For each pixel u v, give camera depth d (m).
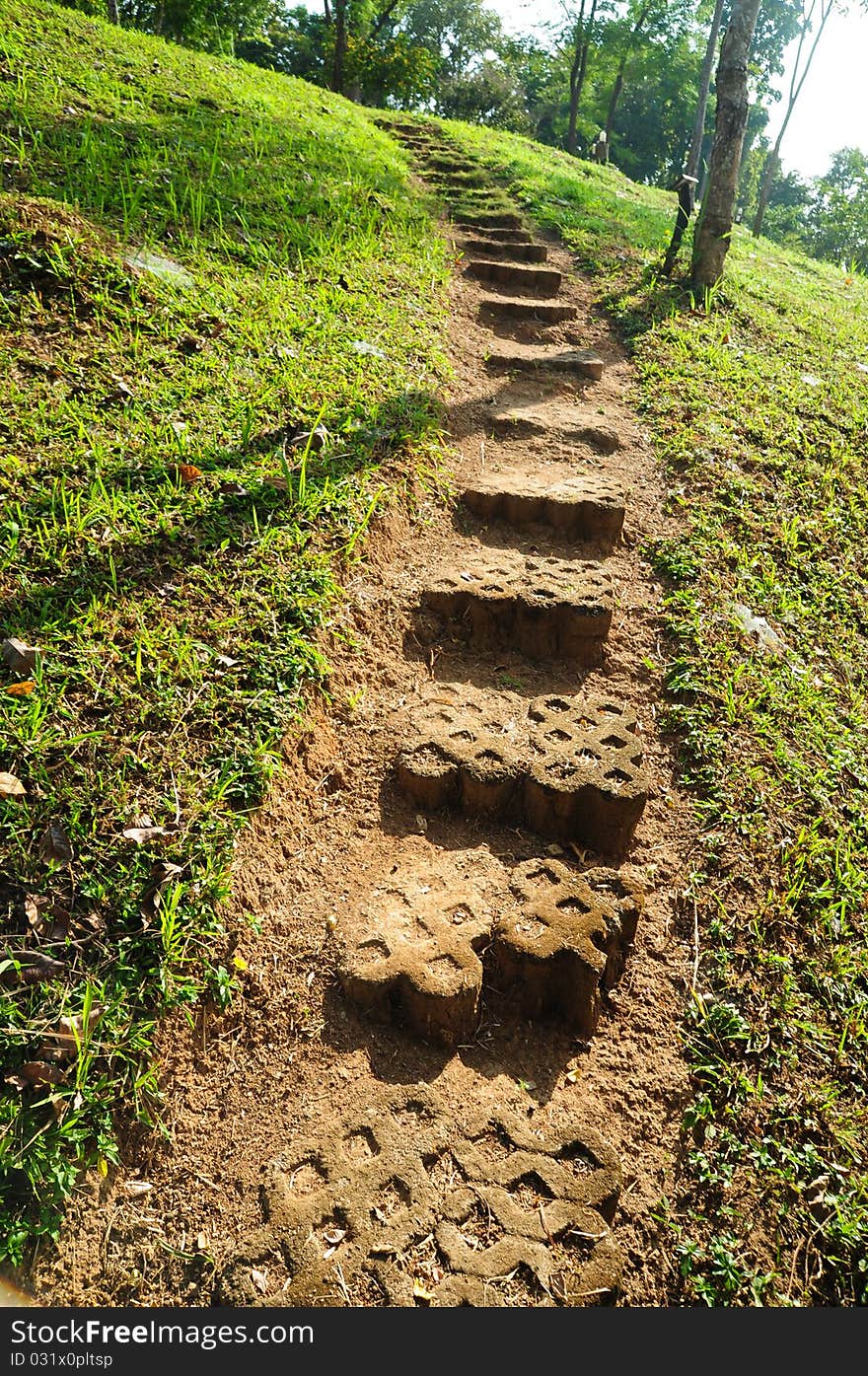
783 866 3.05
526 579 3.94
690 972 2.71
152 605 2.98
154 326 4.20
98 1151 2.01
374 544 3.83
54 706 2.59
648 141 30.42
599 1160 2.18
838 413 5.86
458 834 3.03
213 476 3.56
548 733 3.26
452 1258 1.94
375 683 3.41
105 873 2.33
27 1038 2.03
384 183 7.89
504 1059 2.44
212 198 5.70
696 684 3.65
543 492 4.47
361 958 2.49
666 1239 2.13
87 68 7.57
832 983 2.79
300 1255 1.92
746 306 7.33
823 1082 2.54
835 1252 2.22
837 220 31.89
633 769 3.06
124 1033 2.14
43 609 2.81
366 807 3.02
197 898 2.41
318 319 4.98
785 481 5.06
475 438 5.05
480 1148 2.18
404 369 5.06
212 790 2.61
